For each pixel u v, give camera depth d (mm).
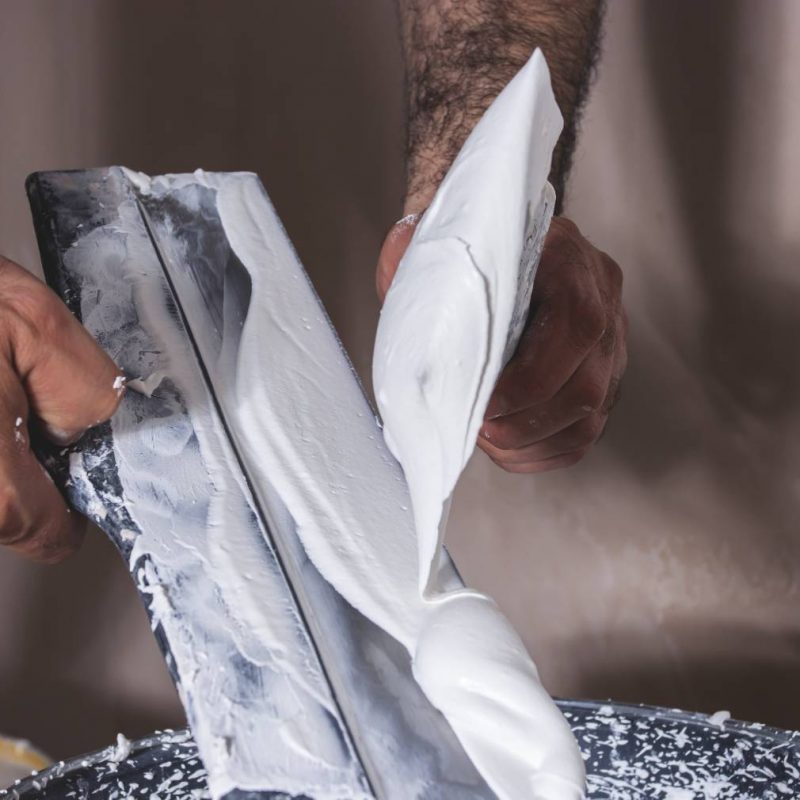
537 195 575
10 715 1432
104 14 1409
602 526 1451
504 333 567
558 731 593
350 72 1431
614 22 1357
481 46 1073
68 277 791
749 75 1357
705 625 1439
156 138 1442
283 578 660
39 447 689
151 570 647
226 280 837
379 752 600
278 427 748
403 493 737
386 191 1453
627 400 1429
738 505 1432
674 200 1401
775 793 771
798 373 1407
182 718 1444
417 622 660
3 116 1416
